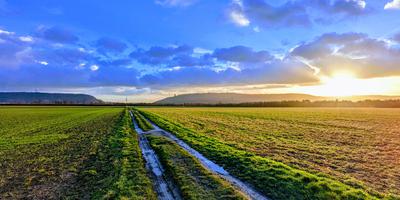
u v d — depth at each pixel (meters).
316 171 14.97
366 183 13.21
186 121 53.72
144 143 25.16
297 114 83.75
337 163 17.36
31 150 22.00
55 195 11.88
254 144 24.52
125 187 12.06
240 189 12.01
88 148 22.59
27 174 15.07
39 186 13.07
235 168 15.31
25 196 11.83
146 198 10.90
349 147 23.17
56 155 20.00
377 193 11.50
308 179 12.61
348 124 46.53
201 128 39.59
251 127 41.09
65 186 13.02
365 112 100.31
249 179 13.26
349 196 10.65
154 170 15.30
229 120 56.75
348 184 12.73
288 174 13.40
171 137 28.83
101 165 16.73
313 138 28.69
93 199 11.13
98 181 13.52
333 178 13.66
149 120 55.69
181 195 11.29
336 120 56.38
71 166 16.64
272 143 25.08
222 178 13.63
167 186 12.48
